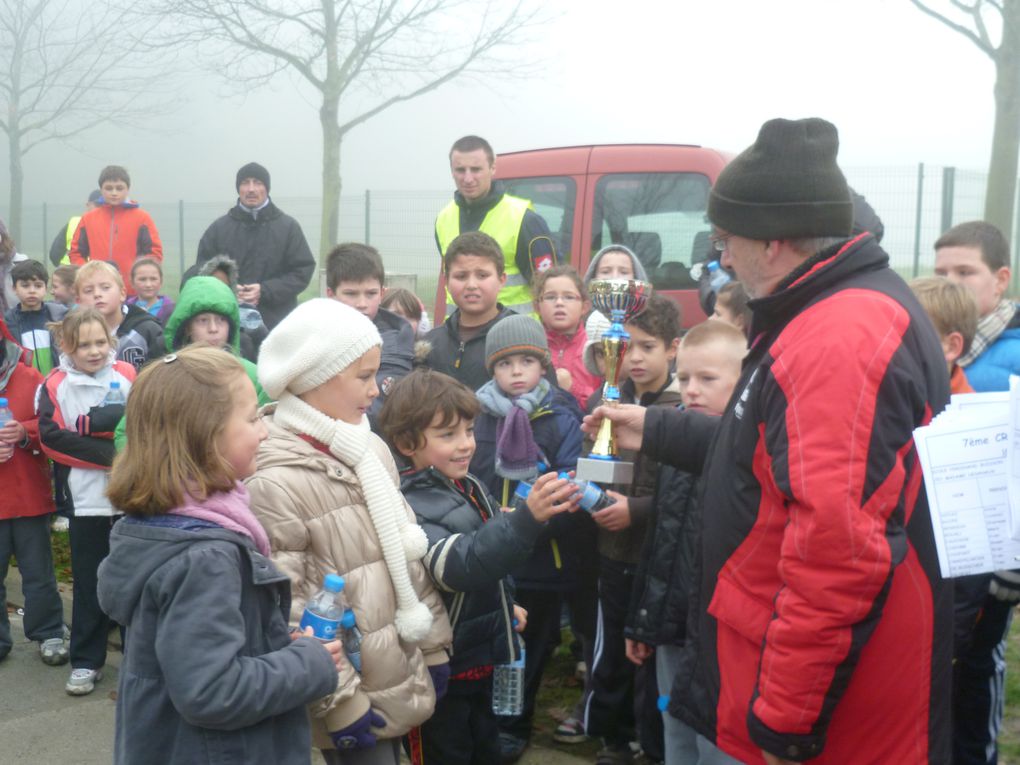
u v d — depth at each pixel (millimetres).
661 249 6102
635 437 2537
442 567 2432
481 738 2816
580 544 3340
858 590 1675
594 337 3311
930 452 1755
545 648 3389
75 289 5270
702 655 2025
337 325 2303
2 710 3793
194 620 1760
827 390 1705
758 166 1896
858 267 1865
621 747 3268
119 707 1884
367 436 2373
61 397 3938
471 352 3834
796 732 1750
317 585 2240
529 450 3164
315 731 2264
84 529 3928
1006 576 2682
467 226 5250
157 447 1840
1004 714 3650
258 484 2209
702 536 2035
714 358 2686
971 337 2795
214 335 4086
